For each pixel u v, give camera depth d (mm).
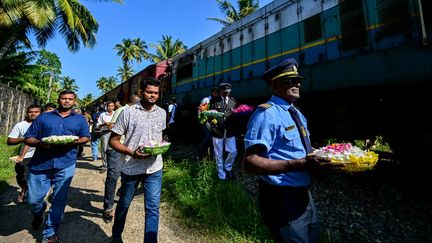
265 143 1304
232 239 2748
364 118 3879
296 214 1349
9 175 5207
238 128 4387
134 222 3205
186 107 9008
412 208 3164
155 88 2426
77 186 4703
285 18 5309
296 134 1418
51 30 14477
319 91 4398
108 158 3355
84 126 2982
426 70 3092
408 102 3371
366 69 3701
